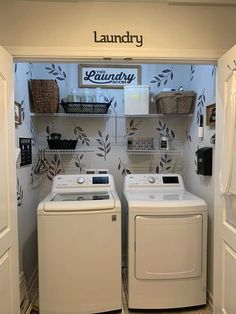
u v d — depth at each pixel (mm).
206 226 2092
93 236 1977
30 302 2176
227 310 1569
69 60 1696
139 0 1657
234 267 1475
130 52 1668
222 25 1691
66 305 1981
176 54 1682
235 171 1398
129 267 2066
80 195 2379
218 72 1687
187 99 2586
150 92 2871
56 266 1955
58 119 2842
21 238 2195
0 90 1398
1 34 1619
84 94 2709
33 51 1633
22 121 2277
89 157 2898
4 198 1436
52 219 1933
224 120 1537
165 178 2641
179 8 1680
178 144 2936
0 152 1388
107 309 2043
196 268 2086
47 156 2867
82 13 1648
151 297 2080
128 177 2627
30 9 1626
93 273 1995
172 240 2045
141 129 2910
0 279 1377
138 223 2031
